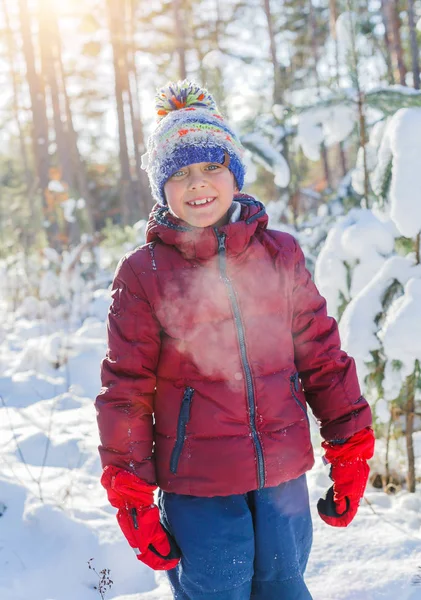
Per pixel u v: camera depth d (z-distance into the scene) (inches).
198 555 67.6
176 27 428.1
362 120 124.6
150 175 74.3
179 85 74.7
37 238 390.3
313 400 75.6
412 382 115.0
